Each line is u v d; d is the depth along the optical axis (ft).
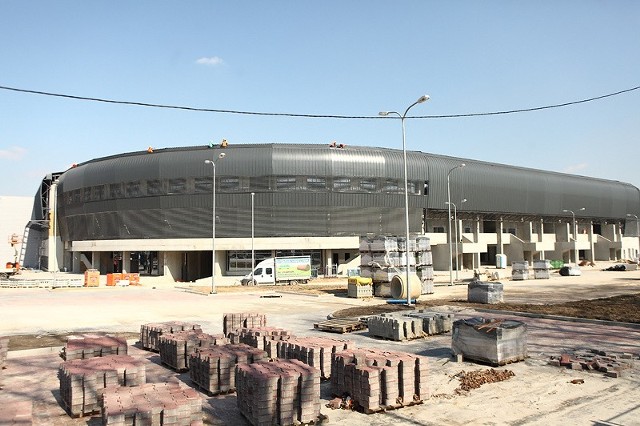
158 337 51.72
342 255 230.68
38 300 119.96
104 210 233.14
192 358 40.83
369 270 126.21
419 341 57.77
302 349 40.78
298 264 181.37
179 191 218.38
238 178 216.74
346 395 34.83
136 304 109.29
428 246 132.16
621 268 254.68
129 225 225.56
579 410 32.45
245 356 38.29
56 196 290.76
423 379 34.88
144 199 222.48
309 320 79.51
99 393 33.42
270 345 45.39
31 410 31.09
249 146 222.89
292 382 30.19
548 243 310.86
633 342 54.70
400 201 236.63
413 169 243.60
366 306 95.61
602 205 357.82
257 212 216.74
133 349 55.83
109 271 253.85
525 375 41.37
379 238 124.36
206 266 242.78
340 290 144.56
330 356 40.68
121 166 228.22
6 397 37.35
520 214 297.74
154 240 219.82
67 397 33.99
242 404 32.35
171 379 42.19
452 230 276.62
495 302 97.30
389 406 33.04
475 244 264.11
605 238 365.61
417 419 31.32
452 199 259.60
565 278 195.93
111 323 77.71
